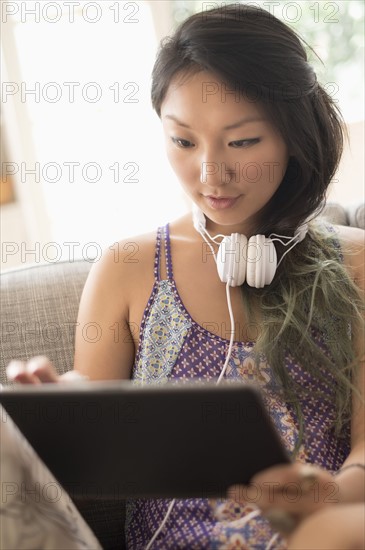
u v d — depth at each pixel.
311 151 1.18
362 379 1.14
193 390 0.79
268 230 1.25
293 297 1.16
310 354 1.13
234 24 1.09
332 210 1.52
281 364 1.12
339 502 0.95
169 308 1.21
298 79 1.13
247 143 1.11
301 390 1.13
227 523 1.00
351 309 1.17
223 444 0.82
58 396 0.83
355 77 2.88
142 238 1.29
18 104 3.22
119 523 1.25
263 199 1.16
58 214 3.37
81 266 1.42
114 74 3.23
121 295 1.24
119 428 0.83
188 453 0.84
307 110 1.15
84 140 3.30
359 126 2.40
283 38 1.12
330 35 2.88
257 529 0.98
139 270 1.25
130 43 3.19
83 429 0.84
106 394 0.81
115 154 3.32
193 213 1.27
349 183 2.44
